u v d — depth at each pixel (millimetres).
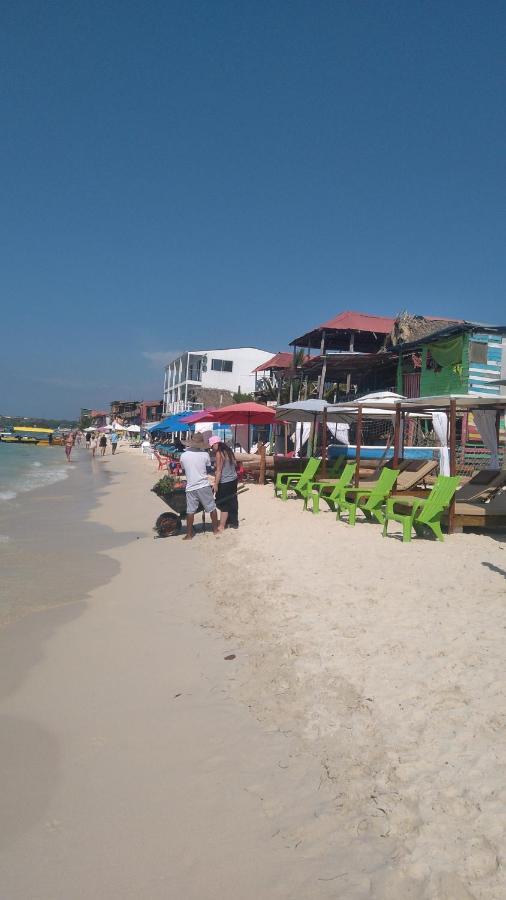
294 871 2688
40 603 7082
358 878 2613
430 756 3336
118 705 4375
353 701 4055
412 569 7438
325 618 5719
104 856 2824
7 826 3047
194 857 2803
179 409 65625
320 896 2537
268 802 3184
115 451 60406
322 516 12555
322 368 25484
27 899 2566
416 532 10148
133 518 14859
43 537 11883
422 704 3896
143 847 2879
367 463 17781
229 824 3029
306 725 3887
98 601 7152
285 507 14258
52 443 90875
